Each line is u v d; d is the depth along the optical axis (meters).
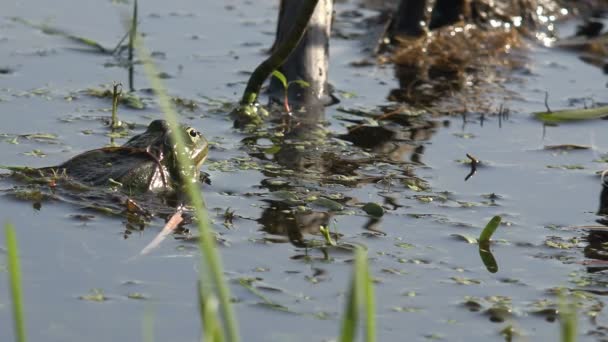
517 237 10.26
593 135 13.64
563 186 11.75
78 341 7.69
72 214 10.11
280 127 13.54
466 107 14.70
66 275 8.80
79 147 12.14
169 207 10.54
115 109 12.96
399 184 11.63
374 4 19.91
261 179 11.57
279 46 13.56
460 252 9.84
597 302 8.84
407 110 14.45
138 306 8.28
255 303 8.48
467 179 11.91
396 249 9.82
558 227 10.57
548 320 8.49
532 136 13.56
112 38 16.78
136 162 11.13
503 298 8.88
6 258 9.04
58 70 15.09
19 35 16.48
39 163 11.50
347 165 12.22
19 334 5.95
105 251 9.34
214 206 10.67
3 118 12.97
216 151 12.45
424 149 12.95
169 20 17.97
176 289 8.63
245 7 19.17
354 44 17.41
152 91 14.55
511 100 15.12
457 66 16.70
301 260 9.41
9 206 10.19
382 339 8.05
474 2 18.08
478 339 8.13
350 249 9.71
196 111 13.89
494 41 17.75
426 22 17.62
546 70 16.75
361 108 14.47
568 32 18.72
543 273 9.45
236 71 15.72
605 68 17.02
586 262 9.70
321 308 8.45
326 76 14.91
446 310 8.62
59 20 17.36
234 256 9.41
